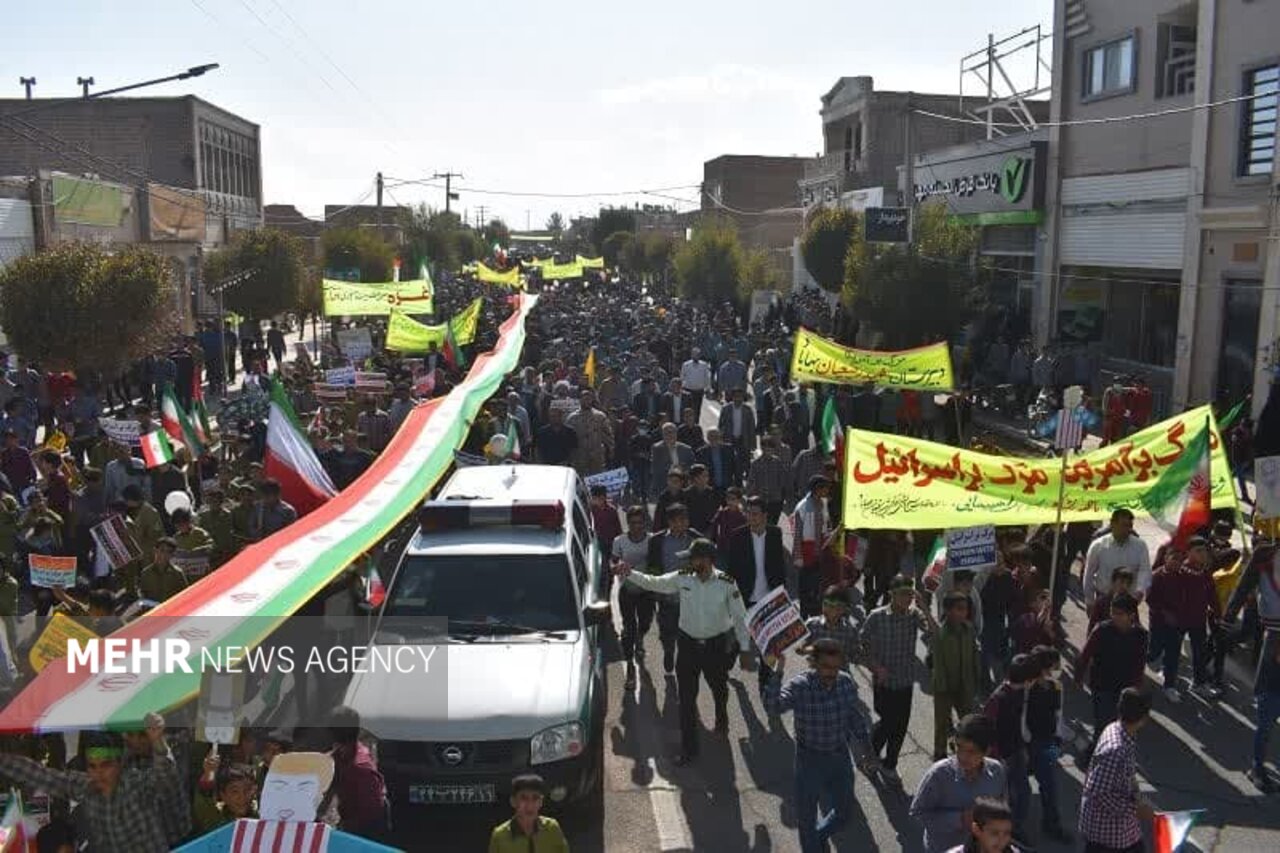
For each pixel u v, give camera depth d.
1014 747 7.85
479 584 9.26
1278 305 20.73
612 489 13.18
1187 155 24.75
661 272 78.88
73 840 6.13
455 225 99.06
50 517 12.25
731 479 15.72
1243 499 17.50
